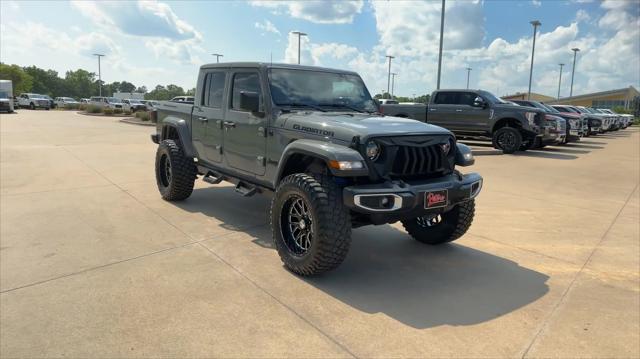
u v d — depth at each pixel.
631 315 3.36
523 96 62.94
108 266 4.11
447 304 3.49
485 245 4.96
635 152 15.23
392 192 3.59
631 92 63.44
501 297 3.64
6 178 8.23
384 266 4.27
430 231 4.83
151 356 2.72
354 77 5.52
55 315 3.20
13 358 2.68
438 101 14.85
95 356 2.71
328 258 3.71
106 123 26.03
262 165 4.83
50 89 129.50
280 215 4.10
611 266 4.36
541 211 6.52
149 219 5.67
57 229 5.20
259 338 2.94
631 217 6.23
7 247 4.57
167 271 4.02
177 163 6.25
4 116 31.39
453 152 4.30
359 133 3.77
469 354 2.79
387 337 2.98
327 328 3.08
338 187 3.77
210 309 3.32
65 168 9.45
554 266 4.35
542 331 3.10
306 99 4.91
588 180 9.29
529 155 13.70
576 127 17.19
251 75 5.00
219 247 4.66
